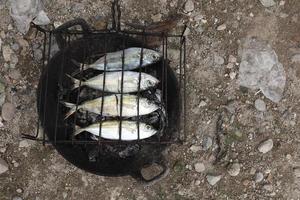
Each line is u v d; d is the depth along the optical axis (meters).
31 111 1.33
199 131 1.35
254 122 1.36
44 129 1.13
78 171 1.34
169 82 1.17
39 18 1.33
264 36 1.37
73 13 1.34
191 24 1.36
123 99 1.13
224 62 1.36
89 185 1.34
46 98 1.15
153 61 1.17
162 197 1.34
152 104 1.13
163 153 1.33
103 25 1.35
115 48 1.21
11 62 1.33
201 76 1.36
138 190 1.34
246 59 1.37
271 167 1.36
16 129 1.32
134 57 1.16
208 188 1.35
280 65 1.37
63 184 1.33
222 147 1.35
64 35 1.24
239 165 1.35
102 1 1.35
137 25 1.32
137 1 1.36
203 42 1.36
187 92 1.35
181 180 1.35
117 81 1.14
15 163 1.32
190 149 1.35
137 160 1.20
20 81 1.33
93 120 1.17
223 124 1.35
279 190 1.36
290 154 1.36
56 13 1.34
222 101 1.36
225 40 1.37
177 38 1.35
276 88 1.36
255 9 1.37
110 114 1.14
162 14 1.36
